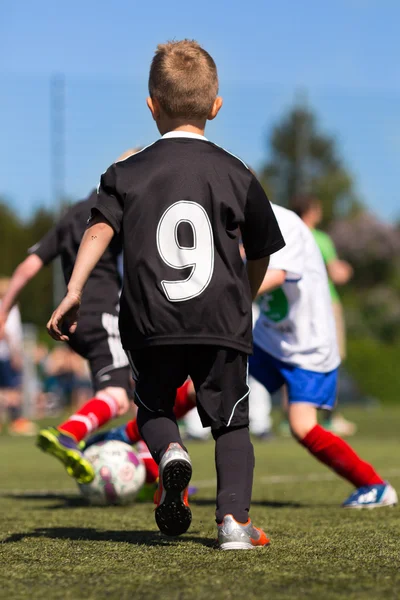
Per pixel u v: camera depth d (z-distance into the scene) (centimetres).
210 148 832
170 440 782
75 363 5166
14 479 1770
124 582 630
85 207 1382
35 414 4681
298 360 1222
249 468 818
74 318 786
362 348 6719
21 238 13975
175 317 773
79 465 1196
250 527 805
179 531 771
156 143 834
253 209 823
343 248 12056
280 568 684
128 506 1262
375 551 777
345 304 10538
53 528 999
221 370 789
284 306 1222
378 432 3366
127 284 791
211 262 786
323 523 1041
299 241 1166
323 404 1237
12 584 629
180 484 755
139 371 813
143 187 796
